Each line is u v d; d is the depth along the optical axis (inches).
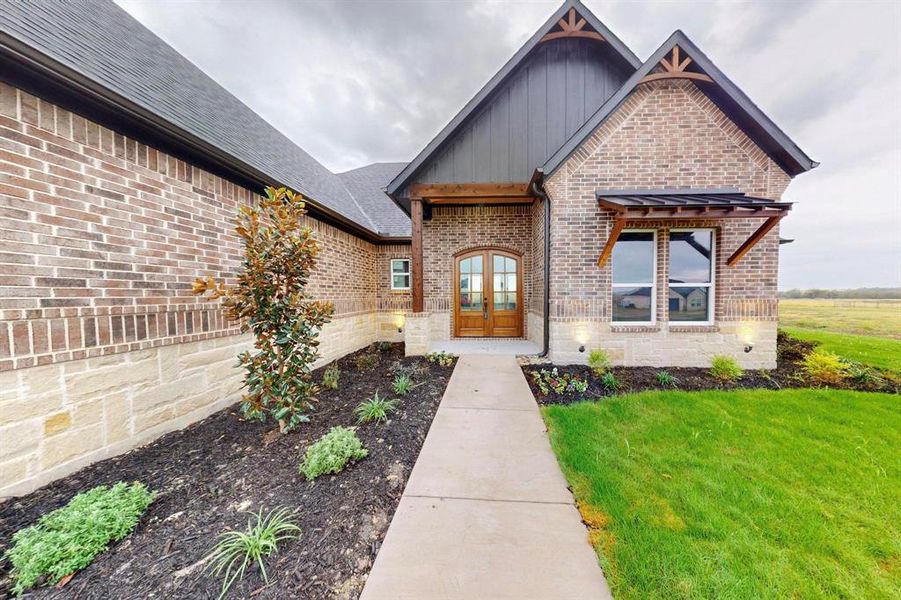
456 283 367.6
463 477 111.0
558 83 295.6
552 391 197.2
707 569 75.5
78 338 115.8
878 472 114.2
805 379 212.5
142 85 166.9
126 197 133.0
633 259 255.0
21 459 101.9
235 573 72.0
